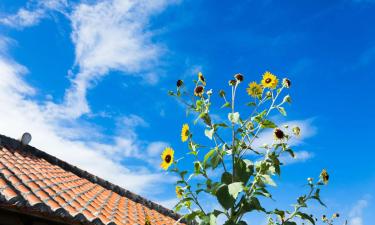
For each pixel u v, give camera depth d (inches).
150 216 290.0
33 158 269.1
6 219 168.2
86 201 221.0
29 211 164.4
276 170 113.1
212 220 107.2
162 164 118.3
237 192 104.4
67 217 174.4
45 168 257.4
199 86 128.3
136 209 290.5
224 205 105.3
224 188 107.2
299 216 119.0
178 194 117.6
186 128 119.9
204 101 126.4
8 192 164.6
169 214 343.9
